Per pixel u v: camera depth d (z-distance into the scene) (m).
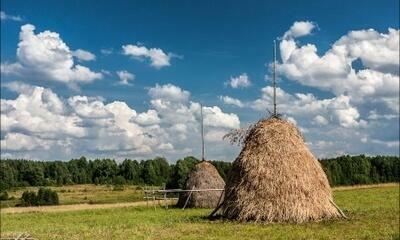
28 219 33.88
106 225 25.55
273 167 24.59
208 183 39.19
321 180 25.25
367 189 66.19
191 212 33.53
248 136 26.27
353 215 26.28
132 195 81.81
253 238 18.80
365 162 106.06
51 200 65.00
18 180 121.12
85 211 39.72
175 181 83.69
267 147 25.17
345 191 61.31
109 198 73.44
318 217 24.14
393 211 29.12
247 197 24.41
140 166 130.25
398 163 110.19
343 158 105.62
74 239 19.50
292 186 24.19
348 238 18.53
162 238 19.11
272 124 26.17
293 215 23.64
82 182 132.75
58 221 30.59
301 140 26.19
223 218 25.27
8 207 58.28
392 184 87.25
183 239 18.77
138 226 23.67
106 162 135.38
